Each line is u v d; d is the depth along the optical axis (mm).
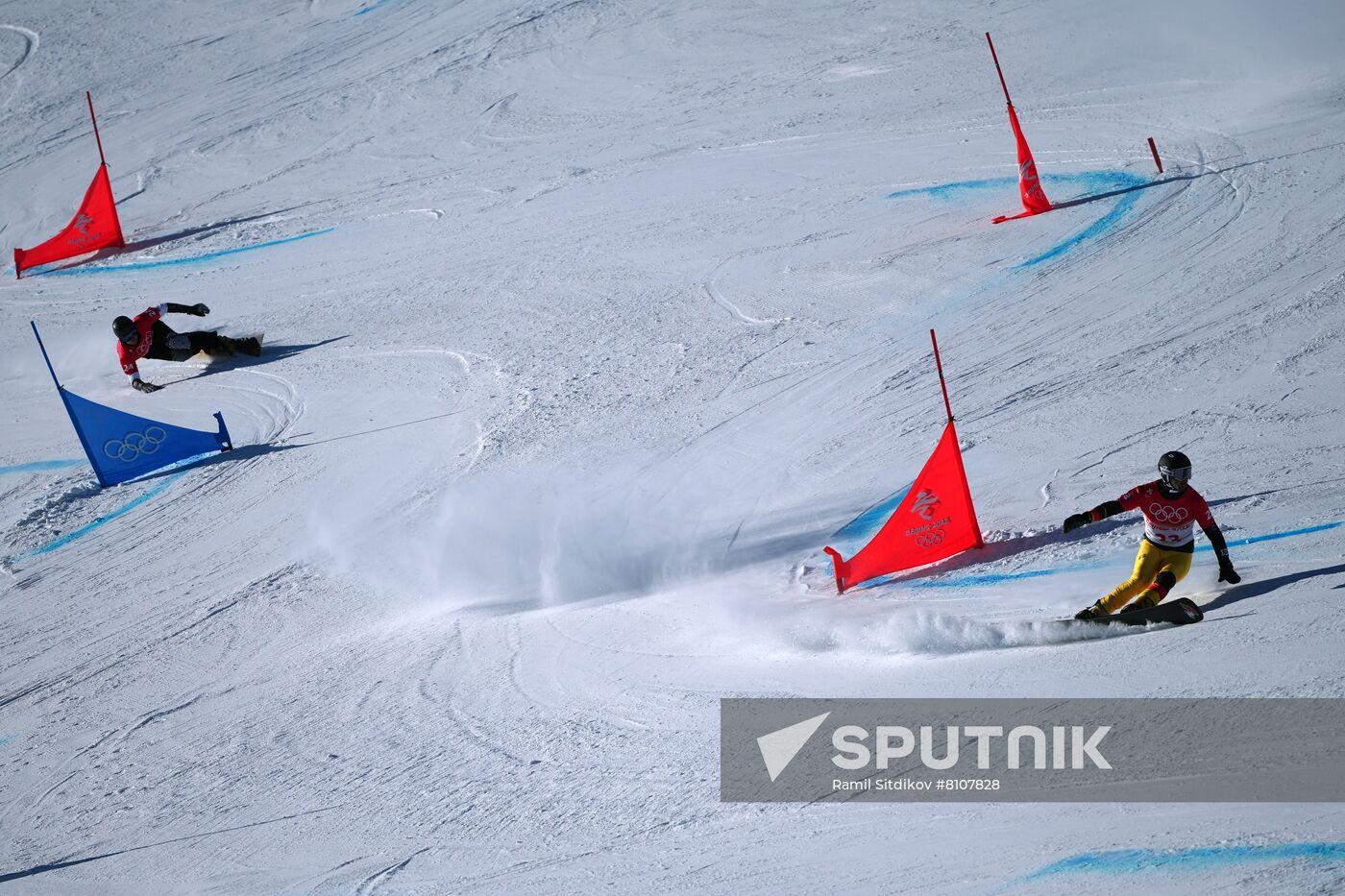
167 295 70500
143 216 83500
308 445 49531
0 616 39875
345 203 79750
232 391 56500
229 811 24953
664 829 20109
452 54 103062
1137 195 56500
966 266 52562
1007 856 17141
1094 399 38406
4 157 95625
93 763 29141
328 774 25562
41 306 71625
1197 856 16078
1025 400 39469
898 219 60031
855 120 76750
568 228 68250
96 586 40906
